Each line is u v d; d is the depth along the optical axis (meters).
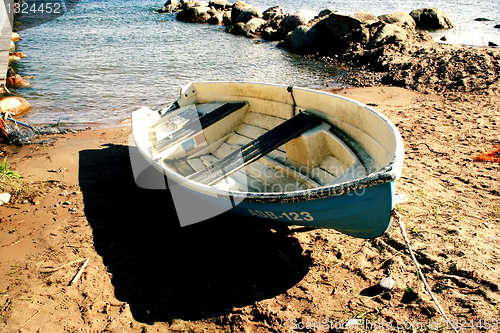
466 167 5.36
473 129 6.62
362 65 13.11
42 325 3.47
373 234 3.58
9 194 5.63
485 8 25.45
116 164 6.75
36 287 3.93
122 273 4.09
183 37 19.28
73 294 3.82
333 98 5.00
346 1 31.97
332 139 4.86
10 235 4.77
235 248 4.37
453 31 17.72
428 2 29.64
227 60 14.52
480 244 3.77
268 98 6.13
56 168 6.62
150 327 3.41
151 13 28.14
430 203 4.59
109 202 5.51
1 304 3.72
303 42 15.41
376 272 3.69
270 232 4.56
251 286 3.79
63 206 5.39
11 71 12.06
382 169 3.02
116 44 17.64
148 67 13.70
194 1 29.23
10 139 7.76
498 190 4.68
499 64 9.59
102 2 34.59
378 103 8.85
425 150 6.06
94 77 12.59
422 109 7.99
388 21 16.08
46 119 9.26
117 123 8.95
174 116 6.66
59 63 14.34
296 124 5.12
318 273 3.82
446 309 3.12
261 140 4.92
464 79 9.21
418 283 3.44
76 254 4.41
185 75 12.71
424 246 3.87
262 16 21.80
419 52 12.34
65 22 24.11
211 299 3.68
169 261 4.25
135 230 4.85
